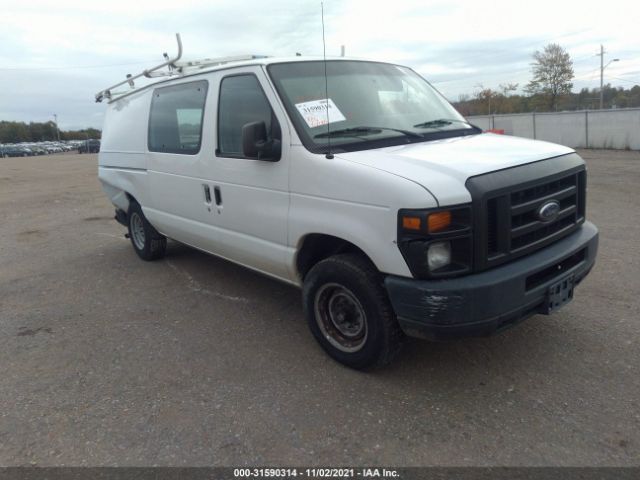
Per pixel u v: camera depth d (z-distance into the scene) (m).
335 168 3.26
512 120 29.94
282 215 3.73
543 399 3.13
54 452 2.87
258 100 3.88
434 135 3.88
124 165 6.13
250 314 4.68
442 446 2.77
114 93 6.61
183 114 4.84
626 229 6.98
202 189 4.61
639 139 23.66
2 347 4.22
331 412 3.12
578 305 4.42
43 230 9.02
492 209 2.95
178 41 5.10
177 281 5.69
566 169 3.38
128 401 3.34
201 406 3.25
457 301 2.81
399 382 3.40
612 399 3.09
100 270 6.28
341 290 3.47
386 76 4.39
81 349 4.13
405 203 2.84
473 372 3.47
